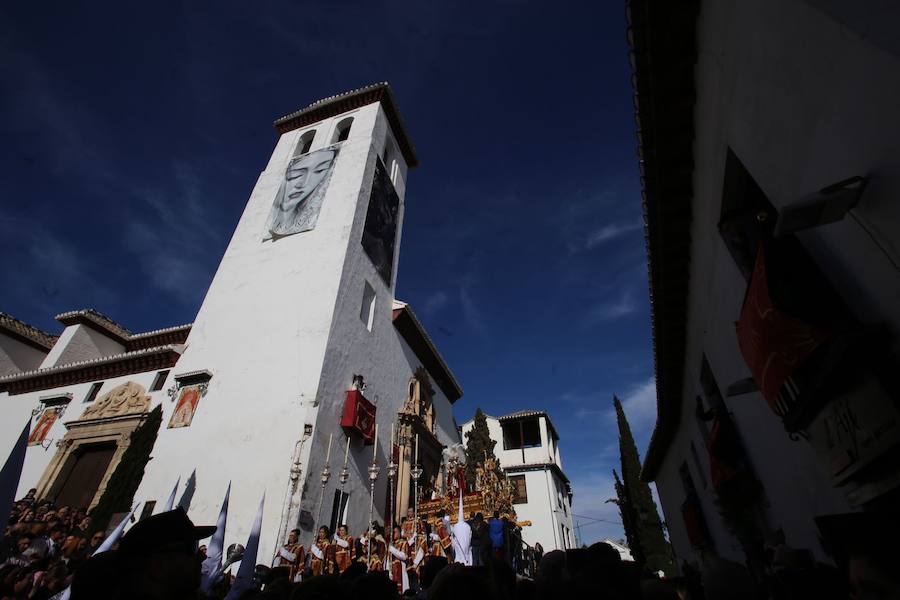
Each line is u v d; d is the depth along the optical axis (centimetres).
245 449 1484
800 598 371
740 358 816
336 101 2864
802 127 471
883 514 270
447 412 3191
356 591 378
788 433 656
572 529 4053
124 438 1756
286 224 2223
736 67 573
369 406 1814
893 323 392
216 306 1998
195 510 1388
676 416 1662
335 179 2339
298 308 1845
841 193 389
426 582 611
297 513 1296
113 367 2053
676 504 2077
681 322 1191
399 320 2431
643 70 680
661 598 407
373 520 1714
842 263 456
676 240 960
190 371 1761
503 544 1501
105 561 269
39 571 737
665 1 615
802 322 475
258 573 907
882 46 339
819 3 399
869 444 438
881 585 248
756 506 963
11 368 2608
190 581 276
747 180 682
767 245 541
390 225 2586
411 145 3134
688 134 766
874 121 364
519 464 3634
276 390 1608
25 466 1888
